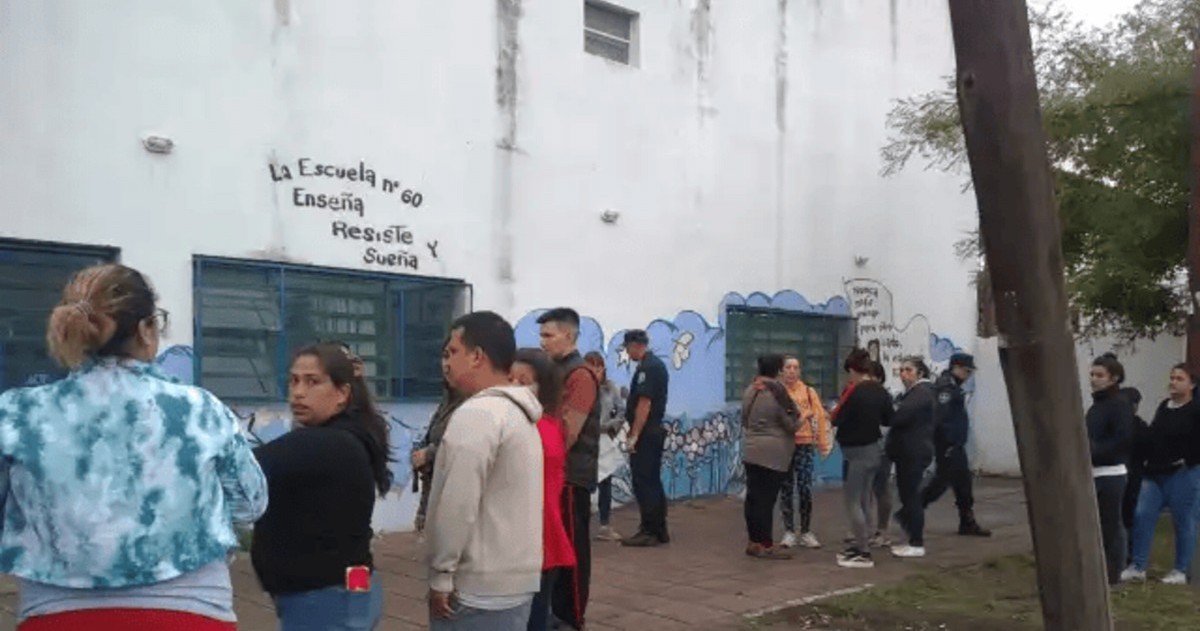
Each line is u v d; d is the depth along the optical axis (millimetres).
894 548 9766
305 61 9773
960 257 16312
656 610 7570
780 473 9430
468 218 10984
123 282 2789
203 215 9117
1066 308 3164
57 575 2598
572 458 6102
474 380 3924
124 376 2746
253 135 9445
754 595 8039
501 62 11312
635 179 12664
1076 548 3119
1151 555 9938
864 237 15594
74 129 8422
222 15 9273
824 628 7211
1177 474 8609
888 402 9391
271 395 9531
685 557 9461
